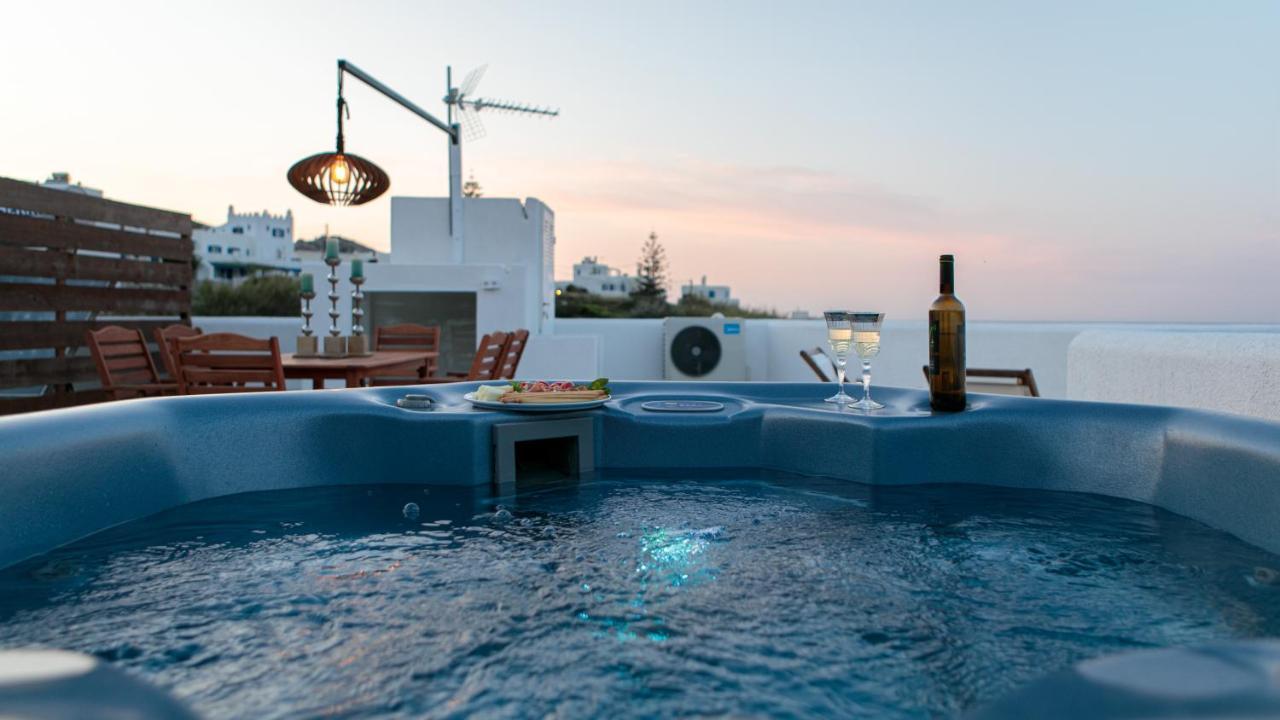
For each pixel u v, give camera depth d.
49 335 4.38
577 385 2.31
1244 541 1.51
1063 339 6.21
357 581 1.31
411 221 7.49
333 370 3.72
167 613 1.16
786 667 0.98
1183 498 1.72
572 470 2.20
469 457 2.02
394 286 6.47
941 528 1.64
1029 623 1.13
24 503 1.42
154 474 1.75
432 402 2.24
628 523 1.69
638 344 8.77
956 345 2.09
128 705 0.47
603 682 0.94
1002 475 2.02
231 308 12.55
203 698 0.89
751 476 2.17
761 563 1.41
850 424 2.07
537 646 1.04
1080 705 0.47
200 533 1.60
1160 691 0.46
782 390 2.64
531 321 7.46
